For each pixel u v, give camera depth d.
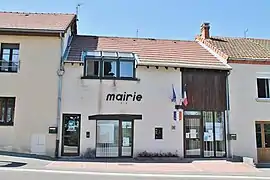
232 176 12.33
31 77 16.64
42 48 16.92
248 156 17.77
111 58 17.50
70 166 13.43
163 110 17.47
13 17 19.44
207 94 18.02
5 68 16.73
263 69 18.70
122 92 17.27
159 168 13.75
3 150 16.03
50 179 10.48
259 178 12.04
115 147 16.94
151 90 17.53
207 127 17.88
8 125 16.23
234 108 18.14
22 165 12.88
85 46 19.44
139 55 18.45
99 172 12.13
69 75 16.97
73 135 16.70
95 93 17.06
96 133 16.86
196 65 17.86
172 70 17.88
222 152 17.77
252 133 18.05
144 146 17.06
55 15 20.91
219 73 18.34
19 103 16.41
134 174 11.96
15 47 16.98
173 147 17.27
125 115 17.09
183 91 17.75
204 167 14.42
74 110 16.75
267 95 18.69
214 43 21.22
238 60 18.41
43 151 16.14
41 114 16.42
